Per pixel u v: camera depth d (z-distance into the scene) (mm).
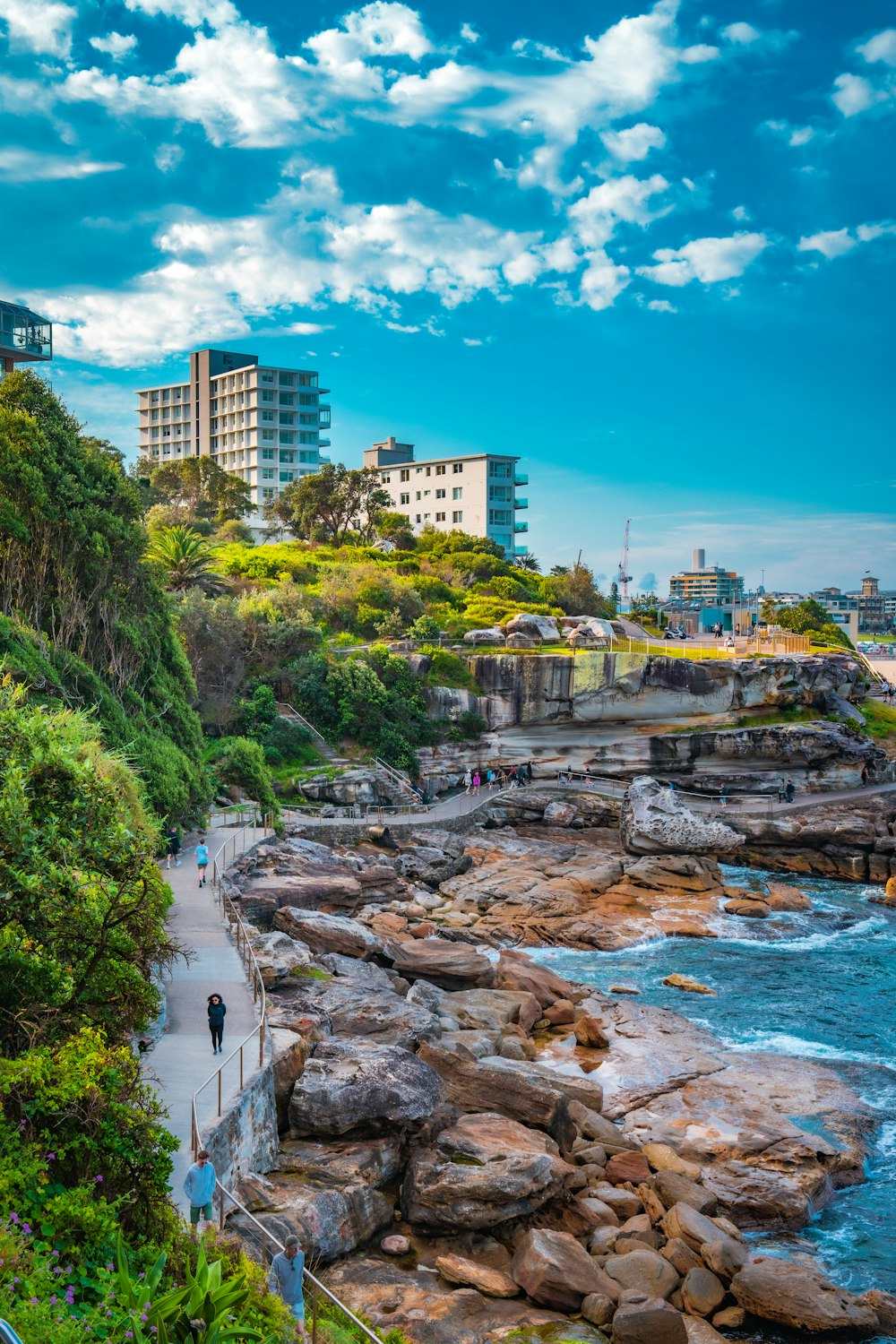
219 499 123875
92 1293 12102
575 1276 20188
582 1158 25875
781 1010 38281
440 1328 18484
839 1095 30406
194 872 40469
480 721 72438
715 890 54219
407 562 102750
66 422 47844
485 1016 33438
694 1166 25609
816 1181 25422
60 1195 12961
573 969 42719
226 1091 21031
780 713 74438
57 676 37188
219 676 66250
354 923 37875
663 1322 18859
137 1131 14805
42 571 42312
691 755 71062
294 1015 26984
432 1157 23422
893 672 101875
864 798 66625
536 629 82438
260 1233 18234
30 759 20000
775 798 67875
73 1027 17484
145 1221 14172
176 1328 11289
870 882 59531
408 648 76062
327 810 59594
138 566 49062
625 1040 33938
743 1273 21234
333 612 81500
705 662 72312
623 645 82875
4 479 41125
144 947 19719
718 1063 32438
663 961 44250
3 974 17281
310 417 160625
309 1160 22516
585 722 72500
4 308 77062
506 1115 26125
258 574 88750
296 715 68312
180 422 171375
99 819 20281
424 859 53344
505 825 64812
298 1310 14523
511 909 49188
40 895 18172
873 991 40531
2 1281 10586
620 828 61562
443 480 144750
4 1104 14125
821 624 120125
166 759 42844
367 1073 24219
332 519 115250
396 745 67312
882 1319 20641
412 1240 22062
